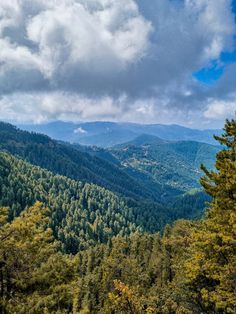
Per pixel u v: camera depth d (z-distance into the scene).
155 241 92.12
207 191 20.19
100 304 74.12
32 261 17.42
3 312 15.73
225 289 18.59
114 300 22.06
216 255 19.50
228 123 20.59
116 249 106.50
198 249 20.45
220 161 20.06
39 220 18.33
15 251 16.80
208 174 20.48
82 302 76.81
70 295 17.98
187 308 29.38
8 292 16.91
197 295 23.27
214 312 23.70
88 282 82.31
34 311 16.31
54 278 17.88
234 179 18.41
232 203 19.06
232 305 18.14
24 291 17.27
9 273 16.80
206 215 22.30
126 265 81.75
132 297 22.28
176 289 37.34
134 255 97.56
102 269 86.62
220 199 19.53
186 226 66.00
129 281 72.56
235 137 20.50
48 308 16.78
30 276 17.14
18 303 16.44
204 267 19.33
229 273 17.66
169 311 37.88
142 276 71.50
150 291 58.53
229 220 17.42
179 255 49.97
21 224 17.50
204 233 19.80
